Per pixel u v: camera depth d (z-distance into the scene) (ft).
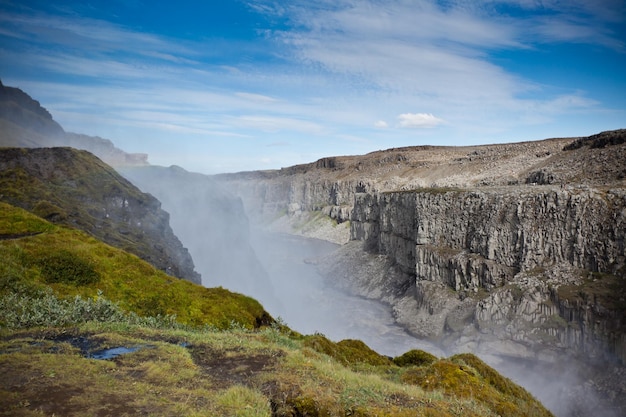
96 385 53.62
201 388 56.59
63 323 82.58
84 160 372.79
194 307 138.31
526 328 301.02
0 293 98.89
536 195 358.23
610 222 305.94
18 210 162.50
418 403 61.21
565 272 317.42
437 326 375.04
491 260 377.30
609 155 423.23
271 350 77.30
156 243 325.21
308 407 54.03
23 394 49.08
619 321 258.98
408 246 511.81
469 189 455.63
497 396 77.97
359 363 101.04
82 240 151.84
